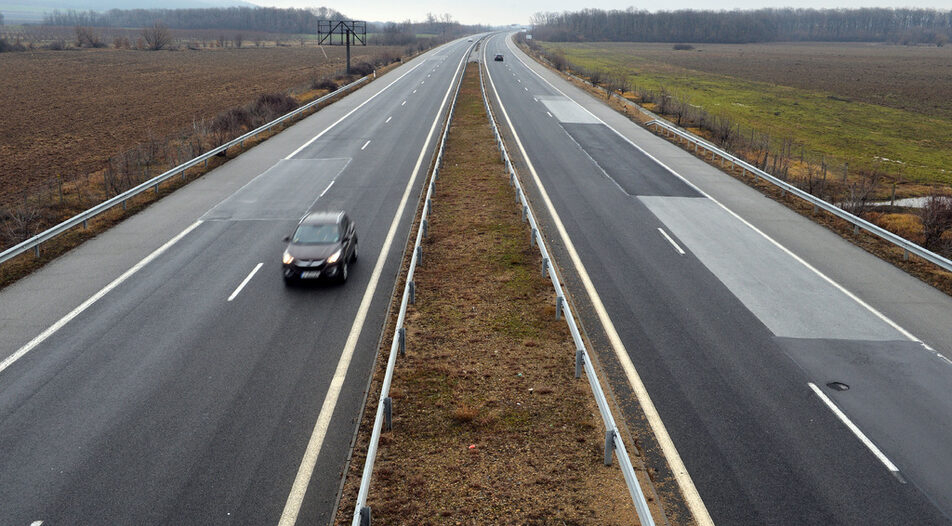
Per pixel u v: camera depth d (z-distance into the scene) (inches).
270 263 680.4
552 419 405.1
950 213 813.2
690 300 590.2
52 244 741.9
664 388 440.1
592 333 522.3
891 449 374.9
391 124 1595.7
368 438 386.0
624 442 381.4
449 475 351.6
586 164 1186.6
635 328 531.5
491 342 508.1
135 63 3703.3
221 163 1180.5
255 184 1027.9
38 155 1343.5
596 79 2491.4
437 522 314.5
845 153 1636.3
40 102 2130.9
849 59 5300.2
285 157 1233.4
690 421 402.3
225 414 406.3
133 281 628.7
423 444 380.2
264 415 406.6
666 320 547.2
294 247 626.8
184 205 907.4
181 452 368.5
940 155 1656.0
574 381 450.6
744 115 2198.6
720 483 345.7
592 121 1680.6
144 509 322.3
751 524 316.2
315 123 1619.1
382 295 601.6
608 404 421.1
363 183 1034.1
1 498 327.0
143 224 818.2
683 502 331.6
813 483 345.4
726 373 460.8
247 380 447.5
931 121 2209.6
